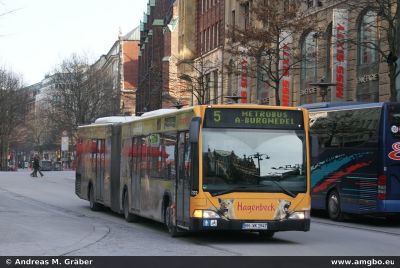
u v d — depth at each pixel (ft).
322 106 71.82
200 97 178.60
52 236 46.42
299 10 123.75
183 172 45.98
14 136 316.19
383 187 59.88
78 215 69.62
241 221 42.83
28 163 410.52
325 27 124.88
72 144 257.75
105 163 71.46
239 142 43.78
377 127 60.85
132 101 352.49
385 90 106.73
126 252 39.55
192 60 202.08
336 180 67.31
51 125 302.45
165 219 50.90
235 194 42.98
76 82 240.53
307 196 43.91
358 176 63.31
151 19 311.47
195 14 222.07
